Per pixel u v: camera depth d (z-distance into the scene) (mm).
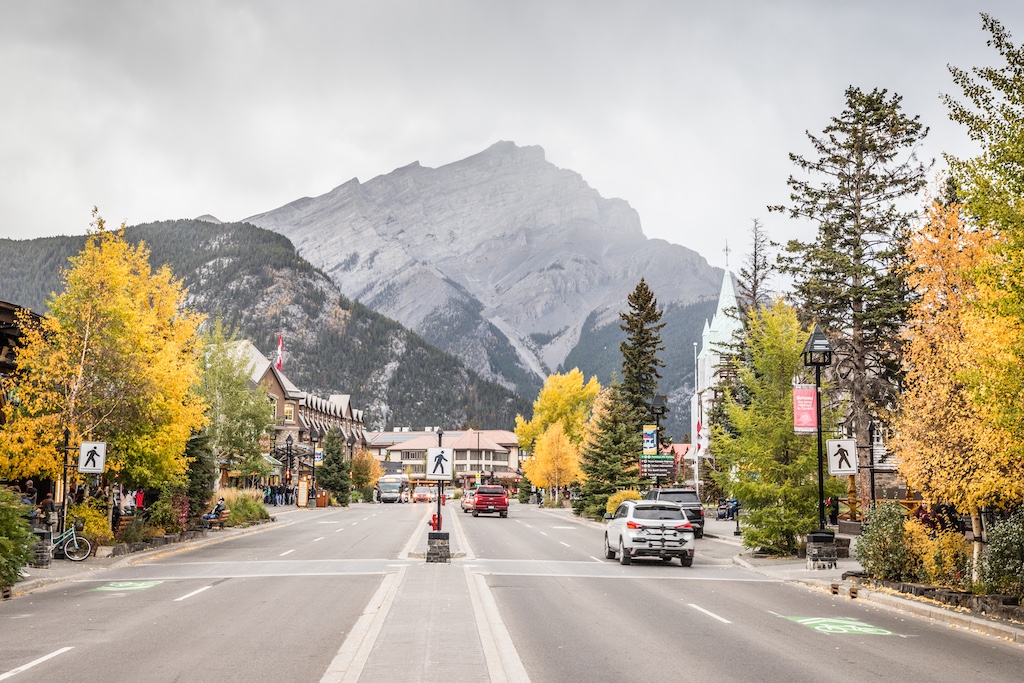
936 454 17406
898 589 18531
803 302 45469
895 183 45375
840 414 29391
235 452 53188
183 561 25844
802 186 45969
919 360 19734
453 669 9781
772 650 12023
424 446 184000
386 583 19078
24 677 9844
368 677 9367
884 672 10633
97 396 27953
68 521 26719
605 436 57250
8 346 31625
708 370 98500
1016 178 13008
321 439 120375
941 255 21578
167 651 11445
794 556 28250
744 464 28891
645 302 67875
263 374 91750
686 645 12281
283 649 11562
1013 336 13445
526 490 117938
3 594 17672
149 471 29469
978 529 17922
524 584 20000
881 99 45688
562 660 11016
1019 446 14047
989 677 10469
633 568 24891
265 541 34750
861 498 41625
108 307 28422
